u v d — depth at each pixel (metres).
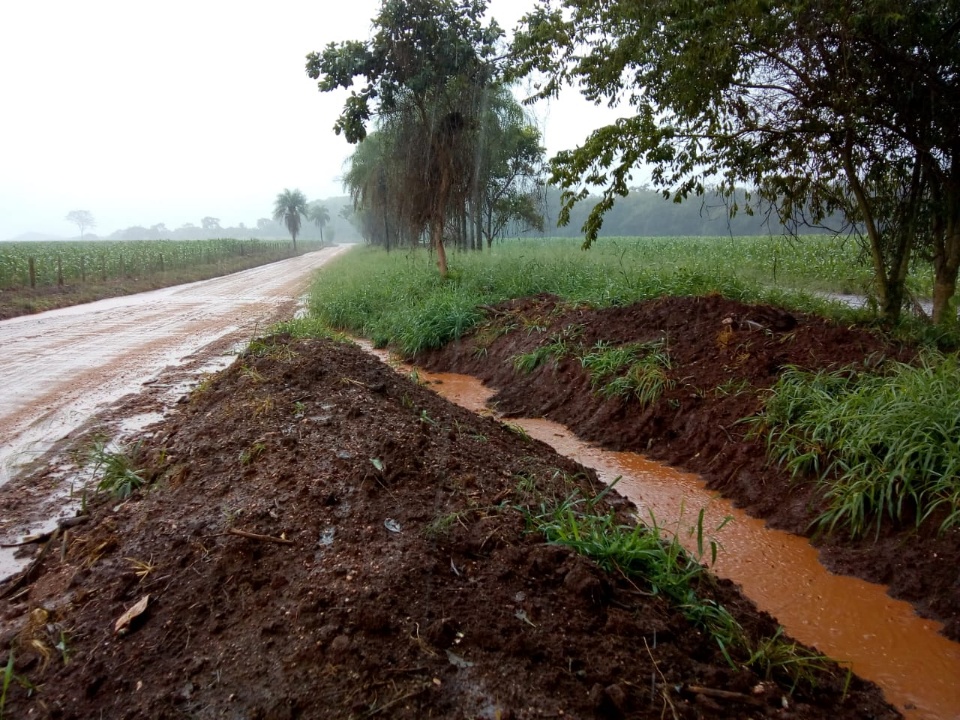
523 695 2.08
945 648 2.91
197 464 3.91
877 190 6.78
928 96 5.78
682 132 7.10
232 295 19.48
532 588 2.62
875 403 4.31
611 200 7.77
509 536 2.96
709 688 2.27
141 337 11.05
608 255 15.31
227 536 2.91
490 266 12.73
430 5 10.78
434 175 12.32
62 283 19.78
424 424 4.46
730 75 6.30
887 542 3.63
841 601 3.29
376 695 2.04
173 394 7.02
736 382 5.49
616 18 6.71
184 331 11.79
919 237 6.86
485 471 3.78
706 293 7.54
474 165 12.28
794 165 7.08
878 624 3.10
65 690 2.21
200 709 2.05
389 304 12.17
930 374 4.43
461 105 11.73
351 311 12.80
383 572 2.54
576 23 7.24
